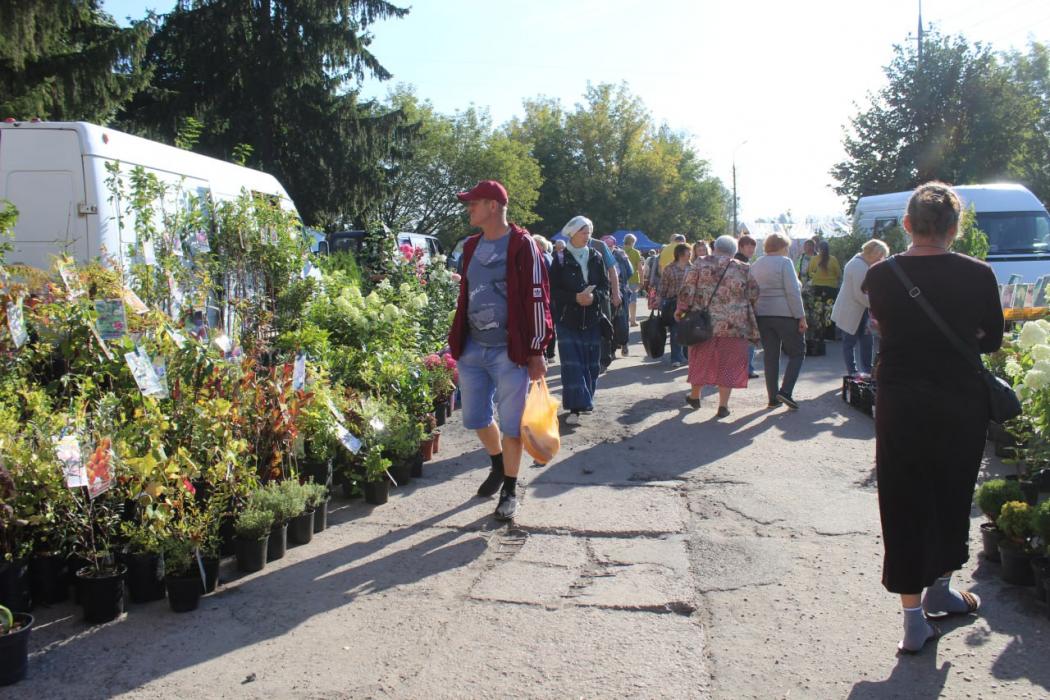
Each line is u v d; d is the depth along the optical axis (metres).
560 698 3.30
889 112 27.52
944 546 3.56
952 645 3.66
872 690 3.31
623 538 5.07
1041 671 3.41
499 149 49.75
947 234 3.56
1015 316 9.91
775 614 4.01
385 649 3.72
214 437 4.76
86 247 6.93
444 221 49.75
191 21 24.03
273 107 24.95
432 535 5.18
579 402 8.27
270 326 6.98
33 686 3.43
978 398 3.48
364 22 25.30
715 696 3.30
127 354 4.55
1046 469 5.14
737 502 5.69
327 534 5.25
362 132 26.14
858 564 4.58
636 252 17.56
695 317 8.38
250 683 3.45
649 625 3.91
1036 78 40.84
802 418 8.36
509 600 4.21
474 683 3.42
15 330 4.63
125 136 7.50
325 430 5.73
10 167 6.98
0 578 3.88
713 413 8.68
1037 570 4.05
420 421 6.80
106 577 3.97
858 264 9.19
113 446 4.23
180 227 6.33
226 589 4.40
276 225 7.10
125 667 3.58
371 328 7.57
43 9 14.88
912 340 3.48
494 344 5.38
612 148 61.19
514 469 5.45
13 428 4.17
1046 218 14.97
